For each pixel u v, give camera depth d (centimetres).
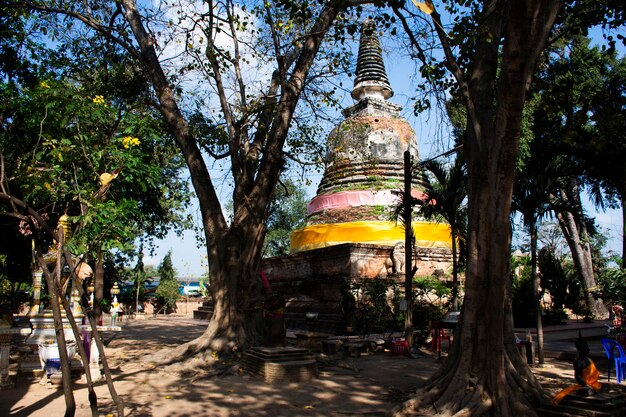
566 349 1623
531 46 689
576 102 1398
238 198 1354
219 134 1510
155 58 1384
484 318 771
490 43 881
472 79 873
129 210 826
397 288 2128
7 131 869
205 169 1355
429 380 825
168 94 1372
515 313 2572
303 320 2236
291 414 768
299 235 2756
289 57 1498
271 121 1485
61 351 523
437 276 2319
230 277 1284
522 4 667
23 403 823
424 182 2798
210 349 1213
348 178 2797
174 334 2170
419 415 732
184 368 1148
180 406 813
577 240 3316
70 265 601
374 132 2783
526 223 1343
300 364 1037
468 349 773
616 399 682
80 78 1506
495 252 743
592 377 705
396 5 921
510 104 699
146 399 862
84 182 832
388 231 2491
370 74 3077
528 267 2856
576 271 3547
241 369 1124
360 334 1856
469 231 813
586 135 1395
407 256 1567
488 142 817
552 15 718
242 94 1413
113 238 750
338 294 2142
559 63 1692
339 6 1182
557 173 1329
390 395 888
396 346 1448
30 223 586
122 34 1452
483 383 746
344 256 2212
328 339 1563
